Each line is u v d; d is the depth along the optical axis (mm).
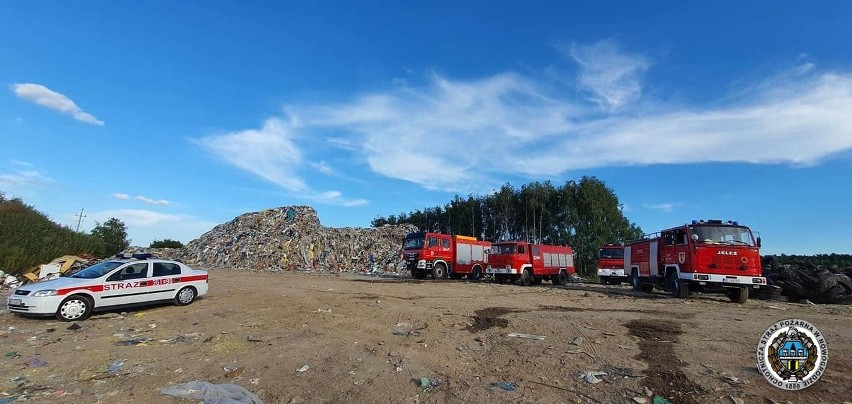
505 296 17734
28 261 24359
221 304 14719
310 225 46125
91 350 8930
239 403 5957
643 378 6562
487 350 8578
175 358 8375
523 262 27250
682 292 18172
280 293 17562
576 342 8781
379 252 43875
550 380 6711
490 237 65000
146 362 8117
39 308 11758
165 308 14008
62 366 7848
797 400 5676
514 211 59031
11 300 12109
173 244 57469
